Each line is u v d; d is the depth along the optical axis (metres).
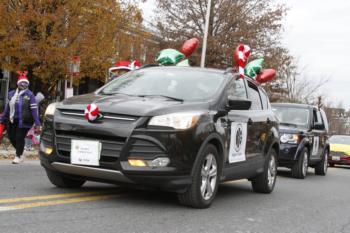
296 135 13.11
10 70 16.06
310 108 14.41
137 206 6.31
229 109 6.95
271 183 9.16
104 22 16.19
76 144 6.04
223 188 9.32
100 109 6.00
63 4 15.43
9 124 10.44
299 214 7.07
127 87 7.28
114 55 17.00
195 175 6.19
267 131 8.72
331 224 6.53
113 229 5.03
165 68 7.74
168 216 5.87
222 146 6.73
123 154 5.81
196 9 26.08
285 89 29.67
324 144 15.33
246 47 8.66
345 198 9.47
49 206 5.88
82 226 5.05
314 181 12.91
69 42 15.95
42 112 16.92
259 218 6.44
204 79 7.29
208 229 5.45
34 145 14.47
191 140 6.05
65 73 16.20
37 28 15.26
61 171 6.34
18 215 5.30
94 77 17.17
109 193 7.08
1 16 14.92
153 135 5.84
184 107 6.25
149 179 5.85
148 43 24.86
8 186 7.13
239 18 25.62
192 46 10.26
